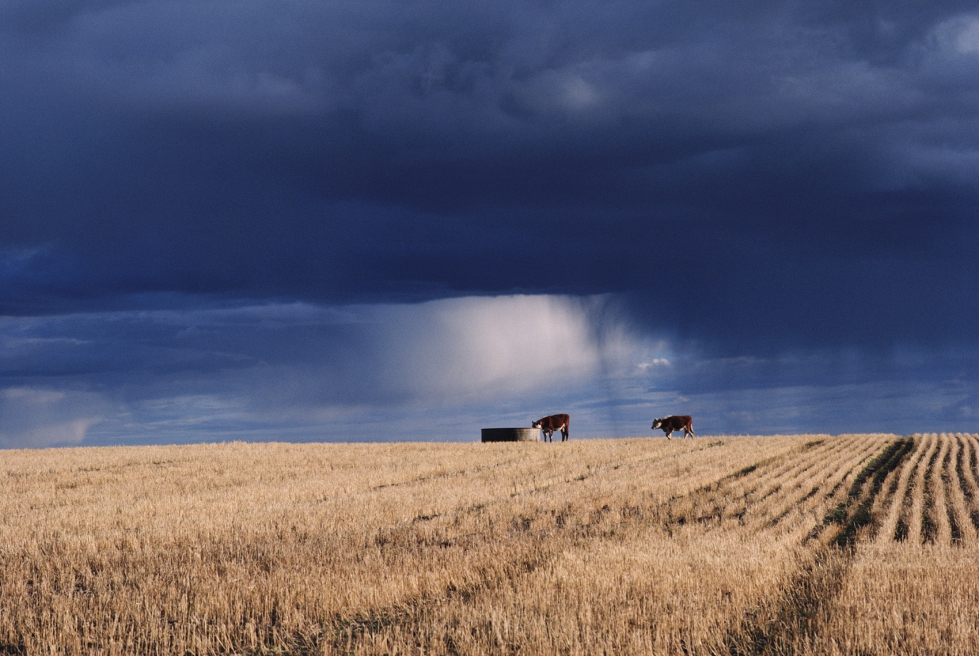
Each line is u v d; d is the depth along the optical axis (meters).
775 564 13.80
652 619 10.27
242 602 11.30
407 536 17.91
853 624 9.79
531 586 11.90
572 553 14.50
